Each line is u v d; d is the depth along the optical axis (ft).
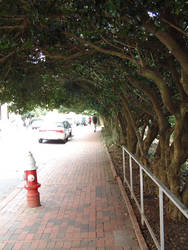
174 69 13.94
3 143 61.46
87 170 29.04
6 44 12.63
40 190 21.36
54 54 17.25
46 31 13.20
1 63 15.81
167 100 12.80
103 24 11.08
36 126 122.72
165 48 14.10
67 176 26.37
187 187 13.73
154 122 22.16
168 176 13.92
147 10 9.75
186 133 12.87
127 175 25.41
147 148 24.35
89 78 26.00
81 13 11.30
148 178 19.35
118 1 8.97
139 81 17.74
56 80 27.53
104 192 20.34
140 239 12.13
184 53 9.91
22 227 14.30
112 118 50.21
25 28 12.92
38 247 12.13
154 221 14.29
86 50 17.07
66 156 40.42
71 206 17.38
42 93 28.60
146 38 15.88
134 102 23.29
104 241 12.49
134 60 13.50
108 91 24.54
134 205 16.90
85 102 43.78
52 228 14.08
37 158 39.29
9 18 11.74
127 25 11.09
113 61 17.94
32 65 18.76
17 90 22.36
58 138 59.72
